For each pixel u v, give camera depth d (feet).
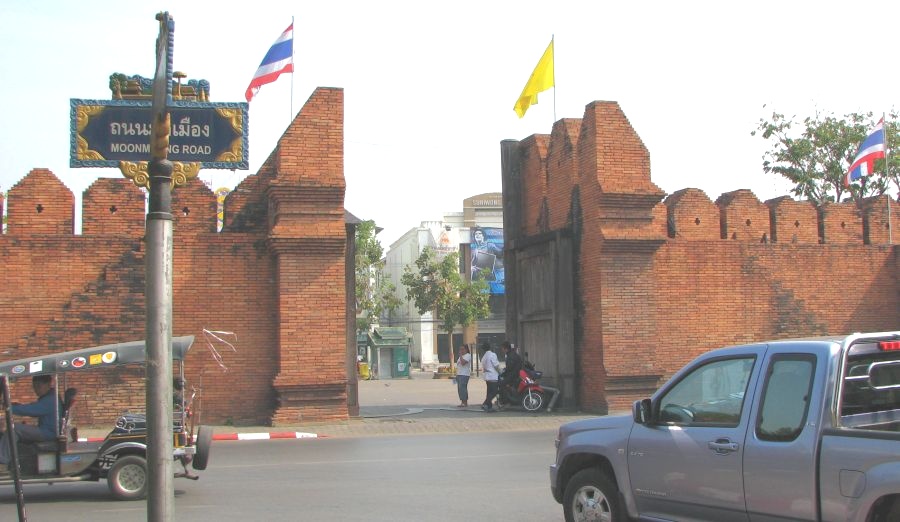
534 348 73.72
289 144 60.13
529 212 78.84
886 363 20.81
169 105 19.80
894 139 111.04
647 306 66.18
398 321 244.01
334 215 60.80
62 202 59.72
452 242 227.40
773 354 21.29
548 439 53.52
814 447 19.47
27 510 32.50
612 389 65.05
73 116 23.07
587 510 25.23
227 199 63.67
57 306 58.44
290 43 70.49
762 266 72.08
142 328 59.36
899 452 17.92
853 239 76.74
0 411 40.50
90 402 58.08
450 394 104.42
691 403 23.15
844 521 18.76
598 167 66.03
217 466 42.63
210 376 60.59
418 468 41.29
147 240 19.03
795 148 115.75
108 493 36.68
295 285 60.03
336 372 60.29
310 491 35.17
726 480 21.31
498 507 31.45
